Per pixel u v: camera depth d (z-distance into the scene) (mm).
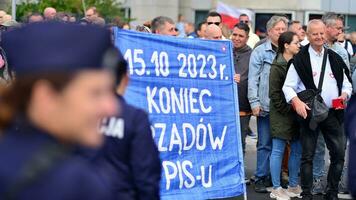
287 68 13852
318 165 15391
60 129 3312
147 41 11070
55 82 3271
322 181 15656
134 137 6633
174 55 11469
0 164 3225
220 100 12188
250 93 15211
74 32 3365
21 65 3291
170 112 11359
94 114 3346
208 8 47562
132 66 10875
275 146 14648
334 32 16203
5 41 3570
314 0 41125
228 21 32375
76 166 3287
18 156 3248
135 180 6680
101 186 3326
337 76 13461
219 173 12039
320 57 13523
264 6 41594
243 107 15617
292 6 41156
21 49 3311
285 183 15758
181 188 11438
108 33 3568
